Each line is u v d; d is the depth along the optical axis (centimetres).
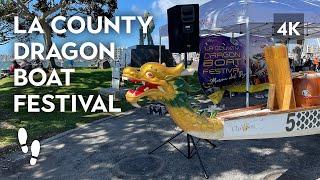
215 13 952
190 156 645
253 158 638
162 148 707
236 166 603
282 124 549
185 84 523
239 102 1197
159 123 914
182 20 863
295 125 560
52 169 623
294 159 630
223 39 1173
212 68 1155
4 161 666
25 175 603
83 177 582
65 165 638
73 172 605
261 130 538
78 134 834
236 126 529
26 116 1026
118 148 719
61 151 713
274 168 591
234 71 1209
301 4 954
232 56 1201
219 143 722
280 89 568
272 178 551
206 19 979
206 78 1144
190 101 525
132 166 618
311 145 701
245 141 730
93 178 577
